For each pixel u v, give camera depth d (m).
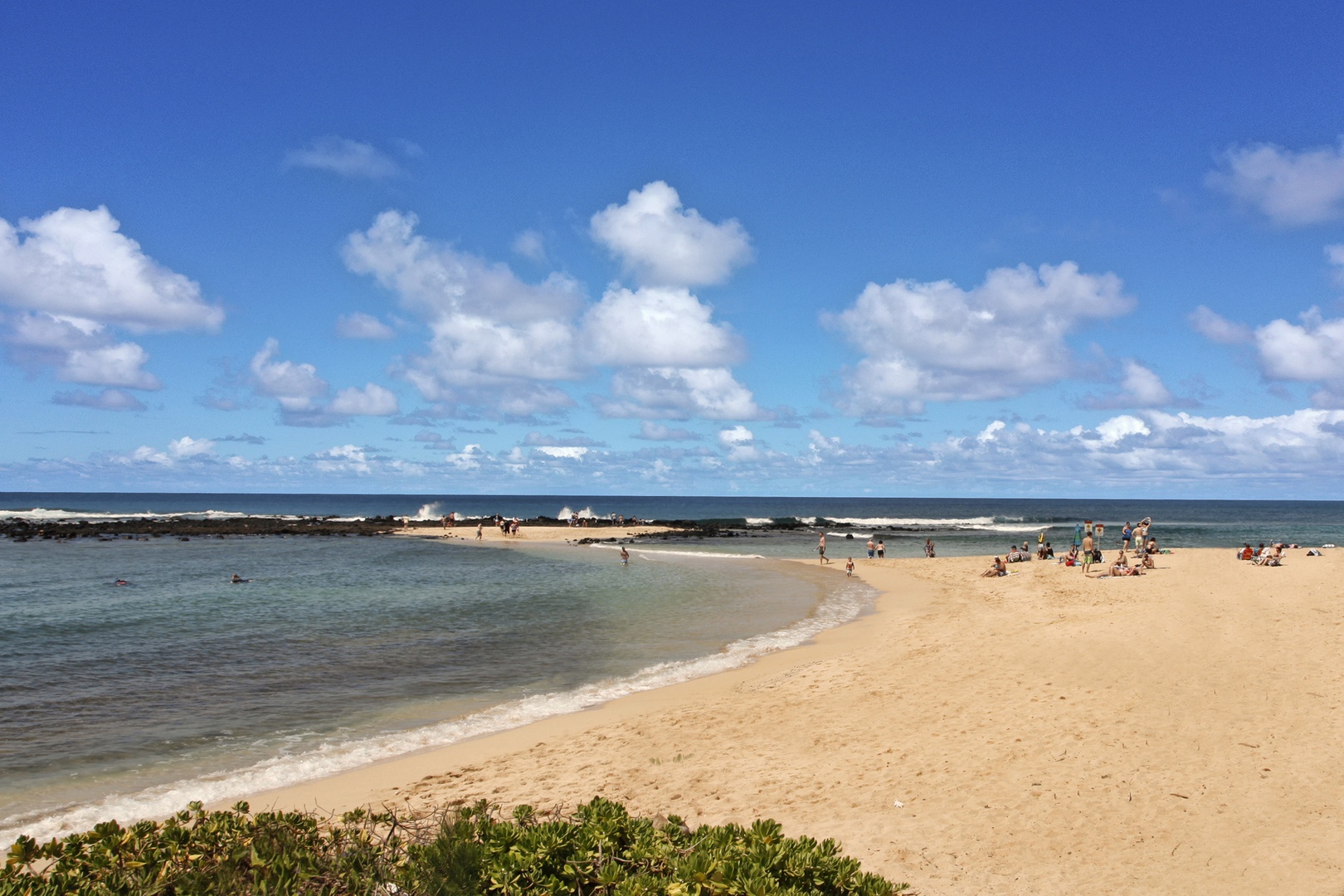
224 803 9.69
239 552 54.88
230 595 31.03
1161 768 9.16
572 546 62.06
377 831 7.18
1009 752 10.07
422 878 5.47
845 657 17.73
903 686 14.16
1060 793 8.60
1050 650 16.11
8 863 5.32
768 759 10.45
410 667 17.78
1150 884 6.52
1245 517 134.75
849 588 32.75
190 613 26.02
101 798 10.02
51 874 5.56
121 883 5.18
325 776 10.73
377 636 21.66
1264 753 9.44
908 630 21.30
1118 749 9.88
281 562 47.16
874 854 7.33
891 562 43.16
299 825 6.38
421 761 11.28
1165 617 19.11
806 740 11.23
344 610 26.83
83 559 48.34
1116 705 11.81
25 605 28.06
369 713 14.05
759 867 5.42
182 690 15.68
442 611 26.66
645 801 9.04
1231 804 8.04
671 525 86.94
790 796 8.99
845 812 8.42
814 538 70.88
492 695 15.27
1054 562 38.41
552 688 15.82
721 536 73.25
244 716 13.84
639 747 11.36
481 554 53.41
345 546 61.12
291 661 18.38
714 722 12.55
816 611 26.23
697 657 18.73
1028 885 6.61
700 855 5.58
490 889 5.48
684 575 38.94
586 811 6.43
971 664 15.57
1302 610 19.53
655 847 5.80
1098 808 8.16
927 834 7.76
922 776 9.43
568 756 11.10
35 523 85.06
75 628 22.95
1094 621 19.44
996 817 8.09
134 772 11.02
